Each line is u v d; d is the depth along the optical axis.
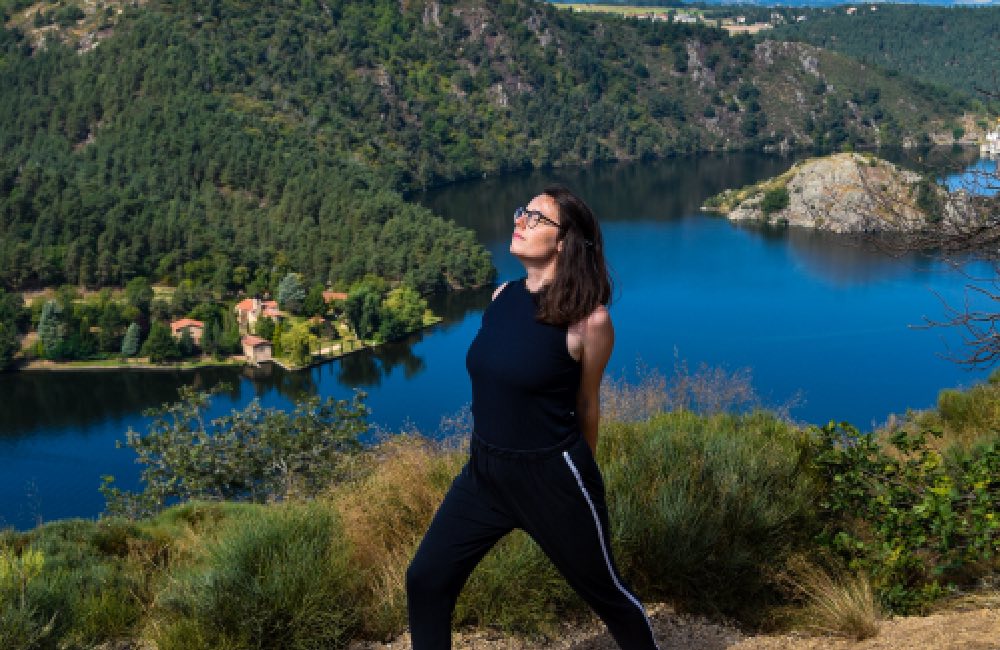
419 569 2.47
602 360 2.34
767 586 3.65
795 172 174.88
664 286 125.81
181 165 177.00
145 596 3.98
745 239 155.25
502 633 3.27
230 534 3.64
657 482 3.95
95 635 3.44
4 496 75.81
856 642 3.10
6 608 2.93
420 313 119.75
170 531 5.72
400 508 4.18
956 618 3.14
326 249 139.50
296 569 3.33
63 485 77.69
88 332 112.88
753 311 112.81
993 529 3.45
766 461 4.20
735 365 91.62
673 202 194.50
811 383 86.75
